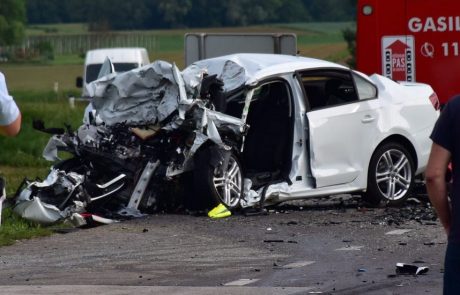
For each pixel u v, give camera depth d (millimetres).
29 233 25781
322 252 22688
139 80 29328
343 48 148750
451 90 34469
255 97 30016
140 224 27391
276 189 28781
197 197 28469
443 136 12516
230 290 18781
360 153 29781
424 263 21094
